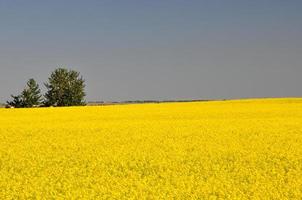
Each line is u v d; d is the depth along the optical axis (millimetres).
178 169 17531
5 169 17844
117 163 18703
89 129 30266
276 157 19750
